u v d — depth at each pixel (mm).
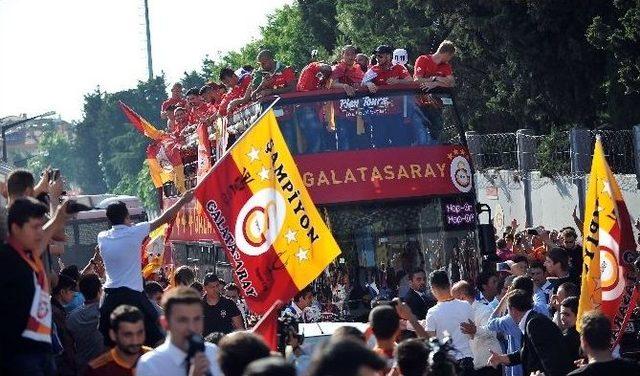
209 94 33438
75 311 18516
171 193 39062
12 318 11945
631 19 44125
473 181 26891
